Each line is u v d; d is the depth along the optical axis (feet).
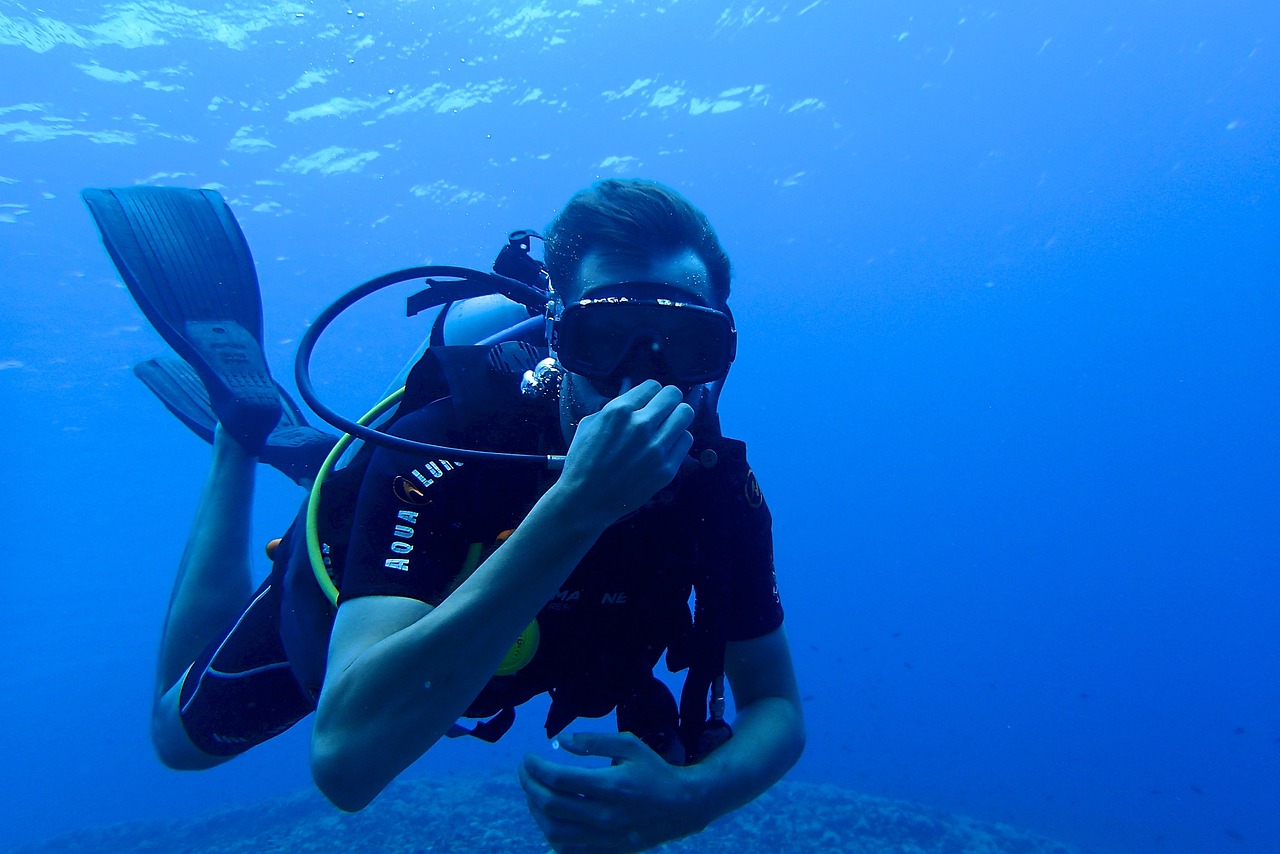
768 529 6.47
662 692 6.07
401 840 42.96
